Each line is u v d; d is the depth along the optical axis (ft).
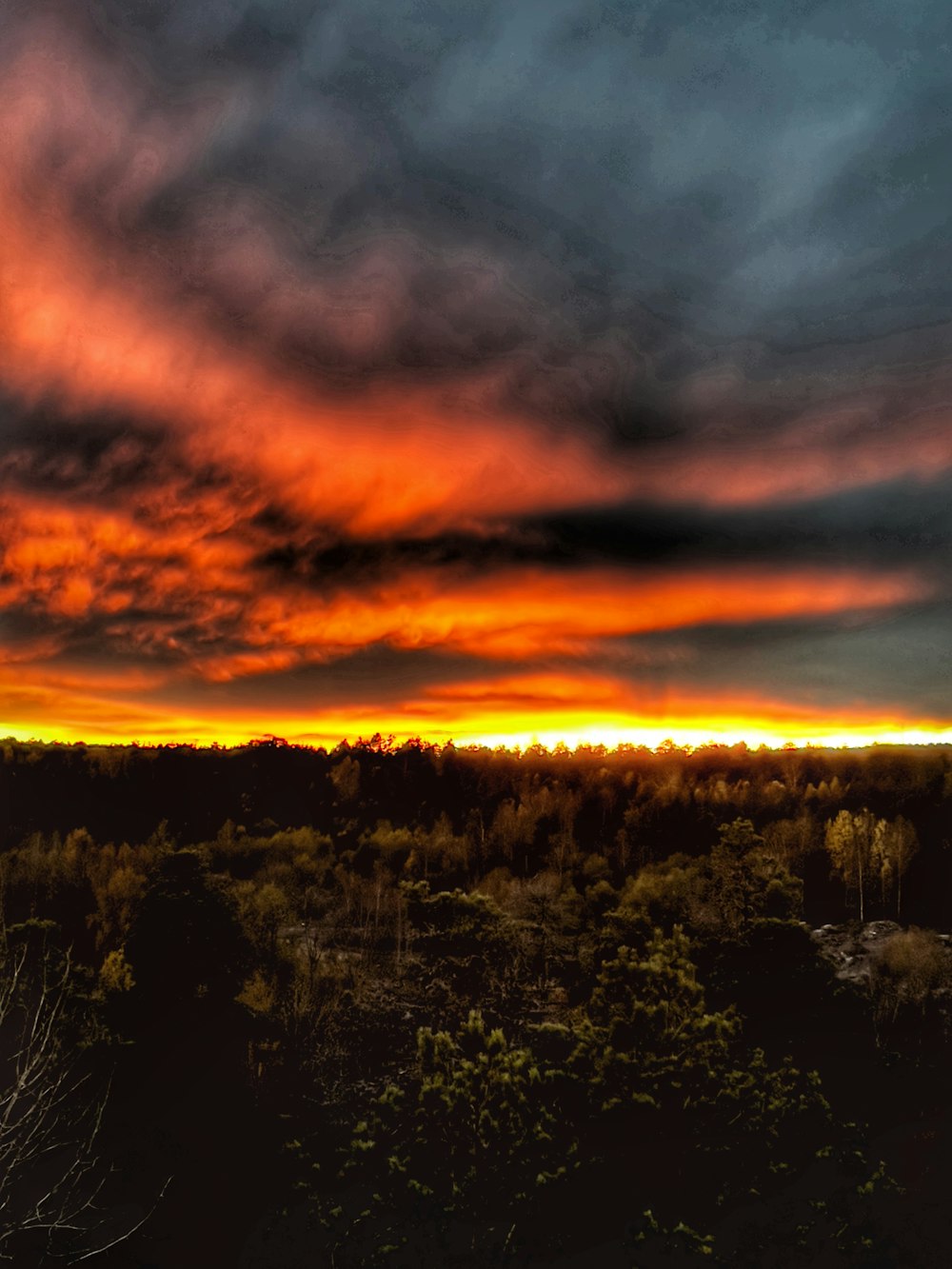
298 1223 140.67
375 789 360.28
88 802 320.91
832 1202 148.25
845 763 349.61
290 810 343.67
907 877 265.75
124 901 202.39
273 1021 174.19
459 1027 182.91
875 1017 187.52
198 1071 158.81
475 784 366.22
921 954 202.39
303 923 234.17
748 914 225.35
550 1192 148.56
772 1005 190.39
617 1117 159.63
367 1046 176.45
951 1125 160.45
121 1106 146.20
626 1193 150.00
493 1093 160.35
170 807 327.67
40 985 148.46
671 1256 141.18
